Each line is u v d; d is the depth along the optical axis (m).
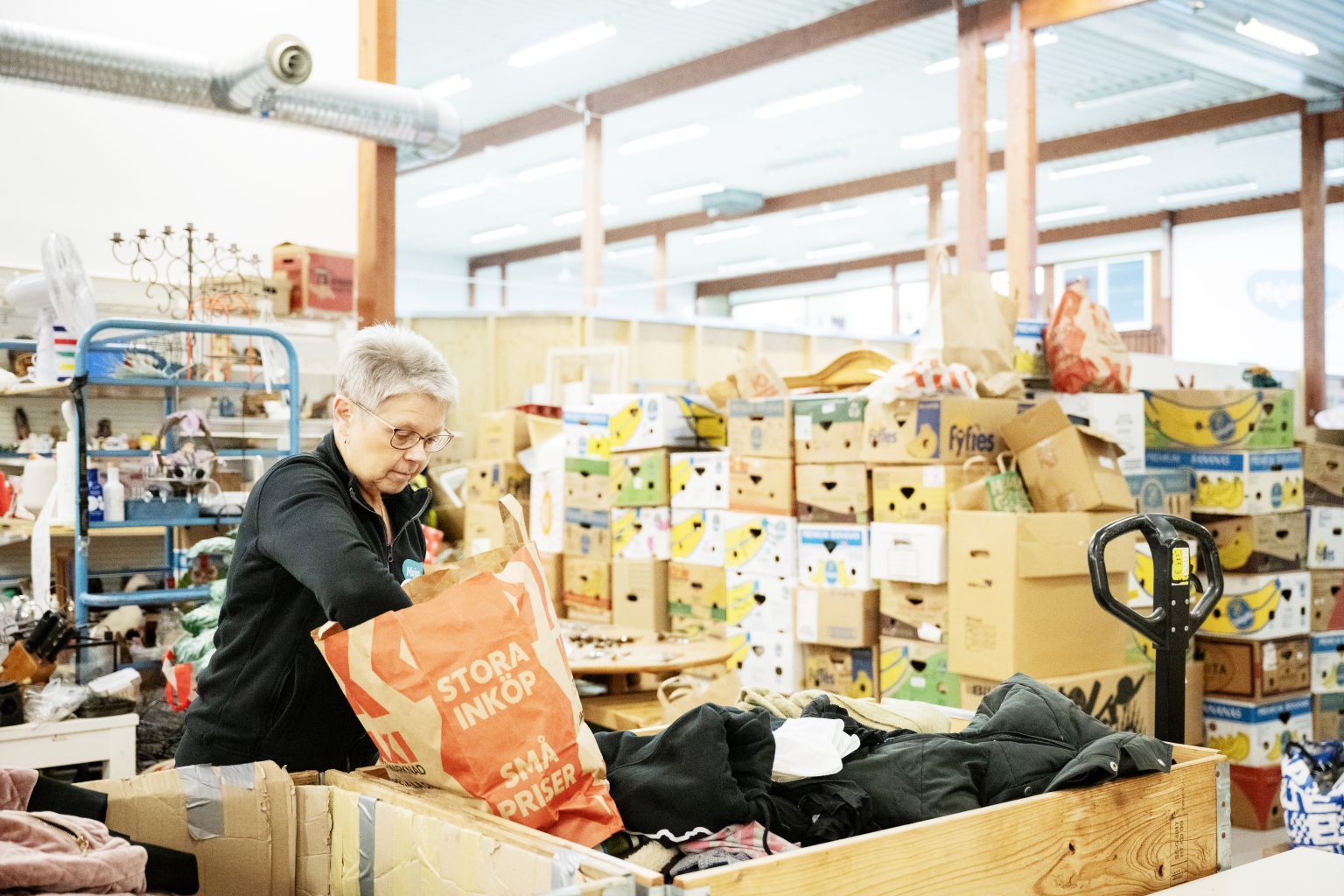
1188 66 12.59
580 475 6.16
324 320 6.18
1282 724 4.79
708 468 5.43
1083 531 4.00
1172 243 19.22
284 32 6.31
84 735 2.98
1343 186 17.00
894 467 4.47
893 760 1.75
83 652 3.23
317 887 1.58
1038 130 15.03
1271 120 14.37
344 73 6.65
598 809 1.48
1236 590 4.76
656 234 21.16
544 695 1.48
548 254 23.11
